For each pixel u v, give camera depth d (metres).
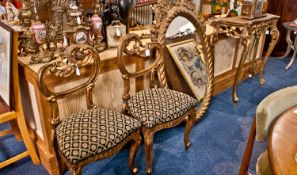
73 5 1.78
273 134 1.05
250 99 2.93
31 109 1.85
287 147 0.98
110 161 1.97
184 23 2.36
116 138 1.48
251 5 2.61
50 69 1.44
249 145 1.40
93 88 1.81
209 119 2.53
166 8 2.11
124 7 2.00
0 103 1.76
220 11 2.98
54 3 1.77
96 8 1.90
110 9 1.96
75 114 1.64
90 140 1.42
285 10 4.06
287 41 3.94
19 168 1.89
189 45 2.49
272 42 3.07
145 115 1.69
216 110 2.69
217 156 2.04
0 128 2.34
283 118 1.15
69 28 1.78
